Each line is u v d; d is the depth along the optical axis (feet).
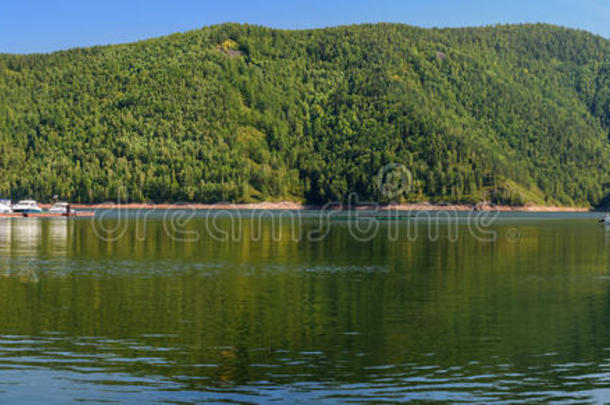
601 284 163.02
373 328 109.40
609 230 487.61
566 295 144.66
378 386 79.51
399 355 92.68
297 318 117.08
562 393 77.82
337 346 97.45
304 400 74.69
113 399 74.79
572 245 312.91
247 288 152.56
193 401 74.28
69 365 86.94
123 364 87.51
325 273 184.34
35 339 100.27
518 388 79.30
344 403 73.97
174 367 86.33
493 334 105.70
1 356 91.04
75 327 108.37
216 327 109.19
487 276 179.32
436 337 103.19
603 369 86.89
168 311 122.72
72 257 226.58
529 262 220.64
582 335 105.19
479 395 76.89
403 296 142.10
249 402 74.02
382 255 246.88
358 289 152.25
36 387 78.48
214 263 209.77
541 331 107.65
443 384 80.43
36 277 170.40
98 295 140.56
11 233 367.66
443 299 138.62
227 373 83.97
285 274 181.06
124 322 112.57
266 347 96.68
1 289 148.56
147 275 176.24
